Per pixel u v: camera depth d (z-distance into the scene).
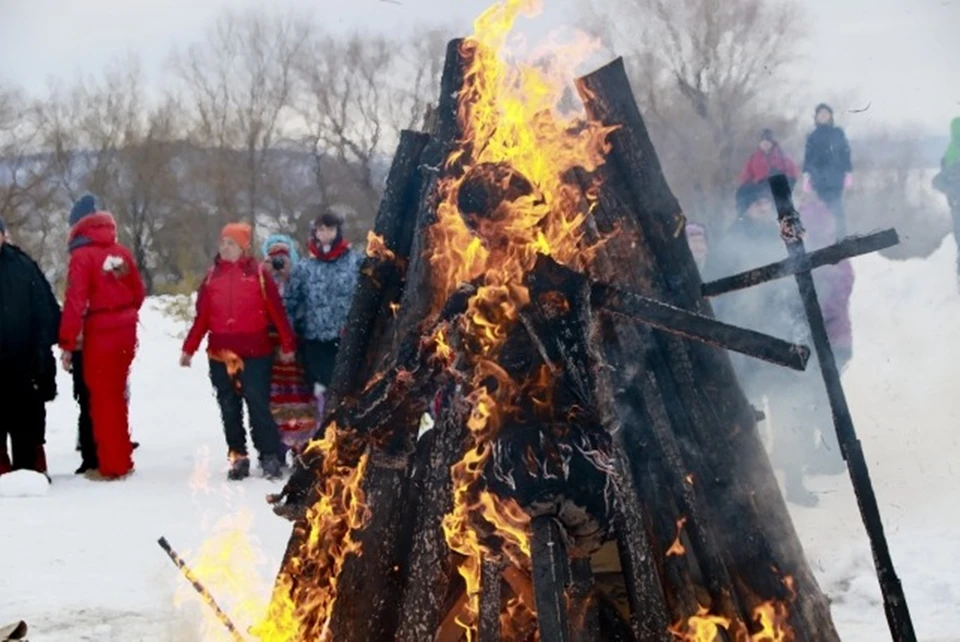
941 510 8.26
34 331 10.54
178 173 31.39
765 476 4.79
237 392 10.55
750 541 4.67
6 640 5.97
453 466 4.48
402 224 5.04
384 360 4.93
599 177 4.88
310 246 10.60
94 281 10.54
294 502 4.78
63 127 30.92
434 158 4.91
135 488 10.19
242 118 29.91
